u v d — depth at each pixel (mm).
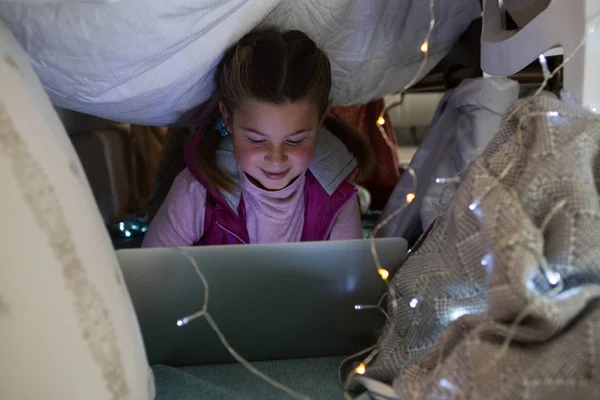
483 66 910
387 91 1171
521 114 598
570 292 510
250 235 1046
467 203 579
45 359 453
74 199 548
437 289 622
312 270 733
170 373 733
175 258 711
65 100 800
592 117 592
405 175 1036
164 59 763
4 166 473
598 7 651
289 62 847
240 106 874
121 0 660
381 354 672
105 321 522
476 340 503
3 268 447
